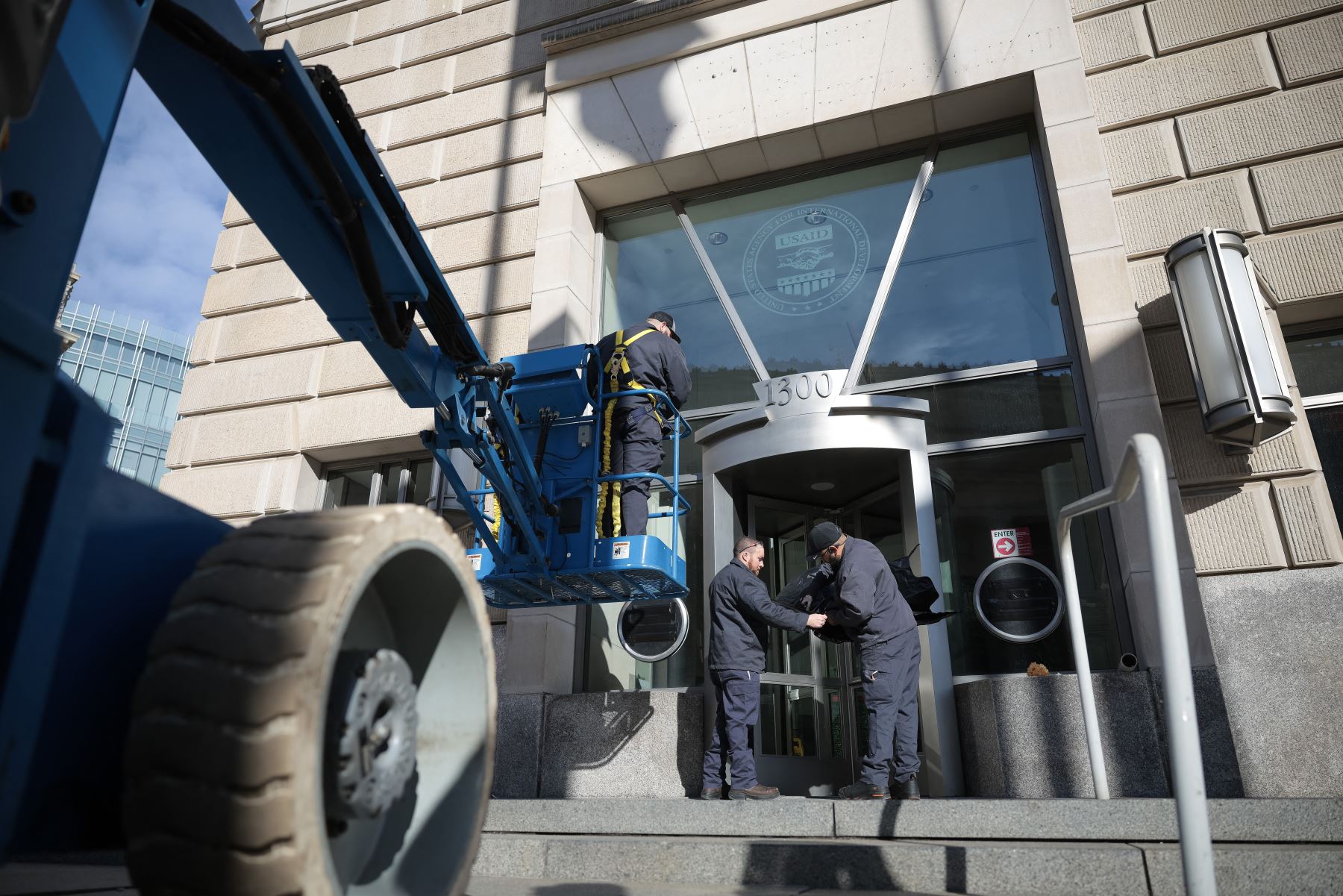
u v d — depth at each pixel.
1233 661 5.16
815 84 7.36
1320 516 5.29
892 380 6.77
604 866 3.78
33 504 1.24
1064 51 6.76
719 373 7.27
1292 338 5.98
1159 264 6.12
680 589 4.79
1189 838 1.91
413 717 1.75
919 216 7.23
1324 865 3.01
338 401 7.80
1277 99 6.19
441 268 7.99
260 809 1.32
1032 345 6.57
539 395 4.60
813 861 3.52
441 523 1.94
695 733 6.02
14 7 1.14
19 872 3.03
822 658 6.62
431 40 9.05
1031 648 5.82
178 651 1.42
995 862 3.29
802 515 7.14
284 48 2.62
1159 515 2.10
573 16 8.52
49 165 1.54
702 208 7.98
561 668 6.54
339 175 2.95
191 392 8.30
